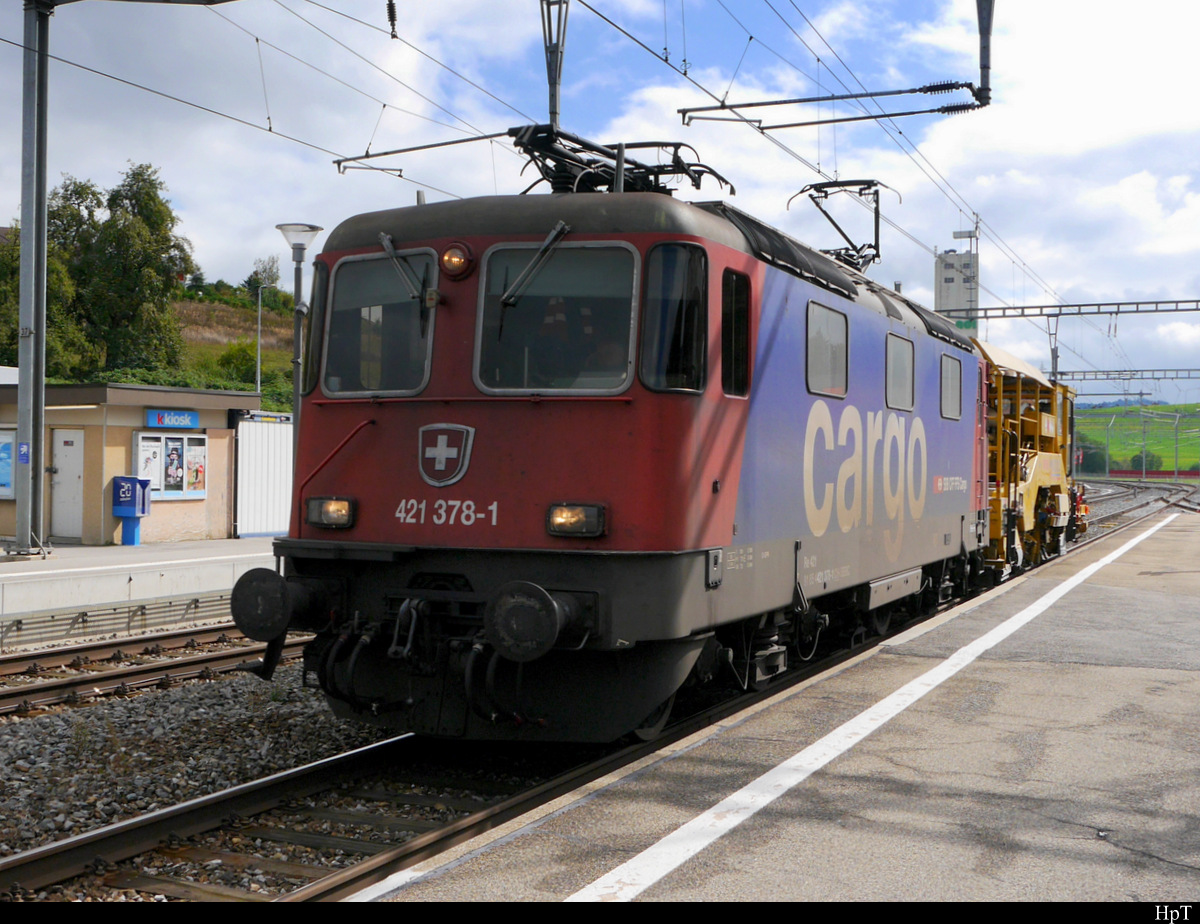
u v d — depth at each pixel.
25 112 16.98
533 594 5.81
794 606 7.95
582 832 5.11
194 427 21.73
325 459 6.90
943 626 11.74
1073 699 8.06
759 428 7.24
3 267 49.53
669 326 6.31
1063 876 4.59
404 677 6.66
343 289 7.05
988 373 14.89
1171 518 36.66
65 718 8.00
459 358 6.59
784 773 6.09
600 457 6.27
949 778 6.02
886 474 9.95
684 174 8.82
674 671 6.45
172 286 52.12
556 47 10.21
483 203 6.72
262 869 5.00
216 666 10.06
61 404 20.09
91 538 20.28
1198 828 5.23
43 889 4.70
